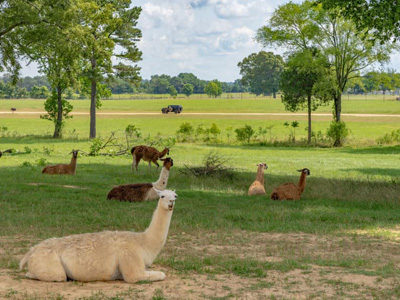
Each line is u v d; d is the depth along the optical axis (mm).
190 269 7742
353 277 7414
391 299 6281
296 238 10836
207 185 20375
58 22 30750
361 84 50781
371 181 21250
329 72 49031
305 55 46281
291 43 49469
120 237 6820
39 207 13617
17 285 6195
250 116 93250
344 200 17172
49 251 6520
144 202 15008
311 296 6273
